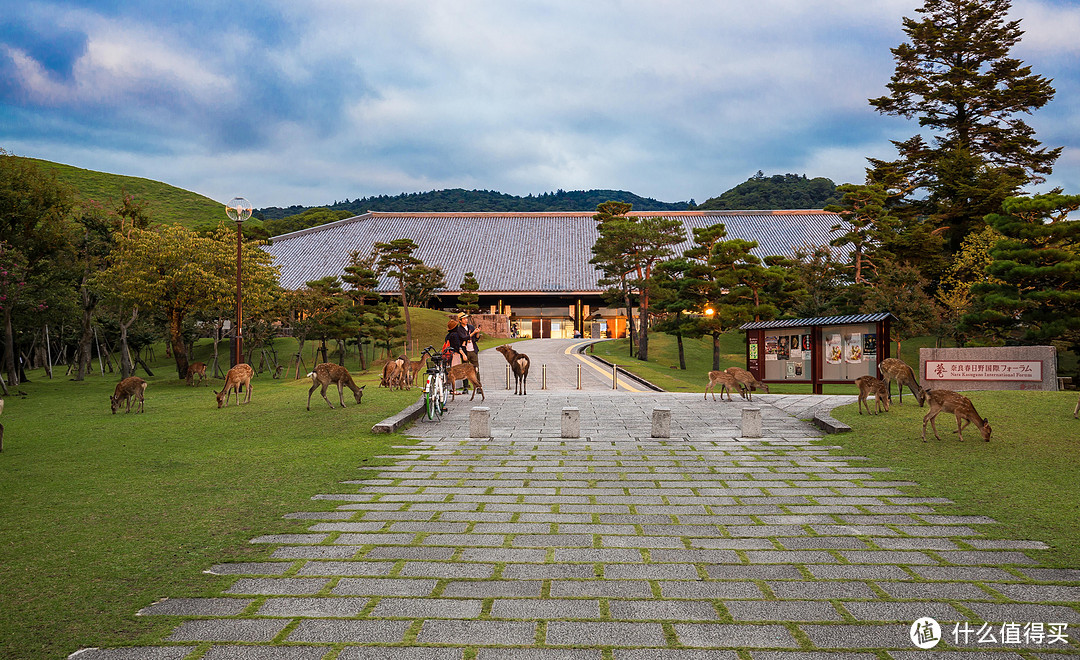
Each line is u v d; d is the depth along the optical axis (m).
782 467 9.04
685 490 7.78
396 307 42.59
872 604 4.46
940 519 6.50
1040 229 24.66
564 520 6.54
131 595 4.61
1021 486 7.64
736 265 37.88
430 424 12.88
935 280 45.91
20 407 18.33
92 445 10.92
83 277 34.19
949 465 8.81
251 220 65.38
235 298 27.66
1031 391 14.86
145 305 27.27
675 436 11.58
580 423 13.02
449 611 4.36
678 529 6.23
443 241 79.94
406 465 9.15
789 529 6.23
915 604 4.46
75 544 5.69
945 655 3.75
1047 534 5.98
